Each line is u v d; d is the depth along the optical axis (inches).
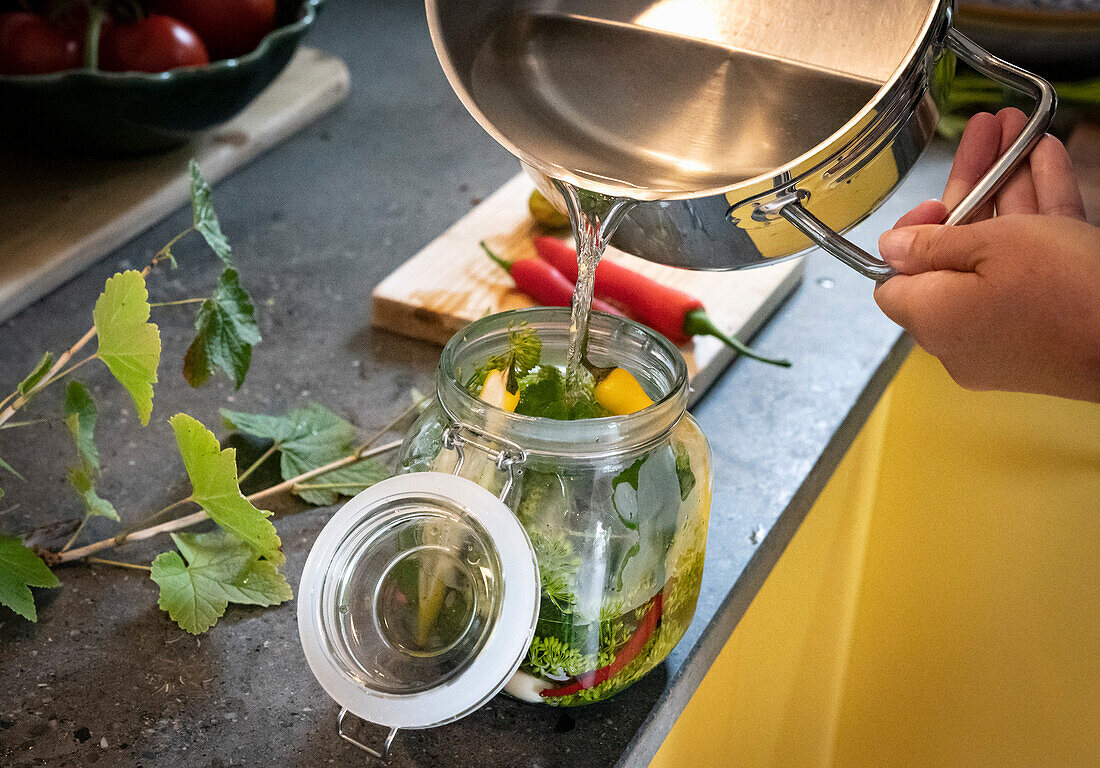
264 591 24.2
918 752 47.3
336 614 19.9
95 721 21.7
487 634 19.0
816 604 37.6
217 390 31.8
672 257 21.5
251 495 27.7
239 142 44.2
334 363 33.5
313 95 48.0
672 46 23.1
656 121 22.6
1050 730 43.5
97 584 25.2
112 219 38.2
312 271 38.0
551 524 19.8
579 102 22.7
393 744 21.5
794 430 31.1
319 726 22.0
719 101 22.5
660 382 21.5
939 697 46.0
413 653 19.5
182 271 37.5
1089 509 40.2
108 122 37.4
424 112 50.1
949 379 40.0
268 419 29.1
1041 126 21.0
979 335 21.2
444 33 20.8
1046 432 39.6
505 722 22.2
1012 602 42.9
